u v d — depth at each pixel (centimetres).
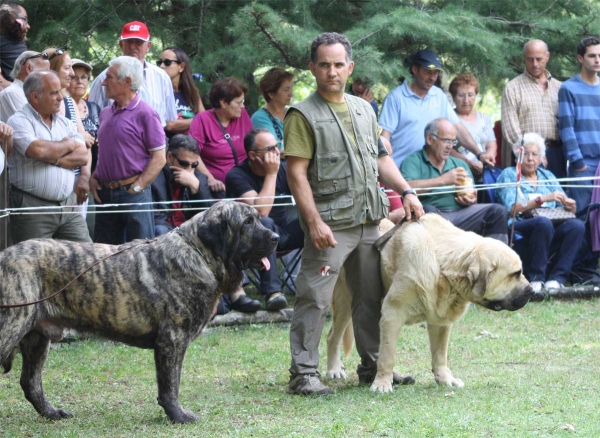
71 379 684
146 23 1095
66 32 1048
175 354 542
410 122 1026
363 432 509
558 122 1069
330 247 613
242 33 1002
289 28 1005
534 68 1067
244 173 880
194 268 543
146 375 697
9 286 511
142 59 928
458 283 609
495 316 922
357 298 648
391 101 1033
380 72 995
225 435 514
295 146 612
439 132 957
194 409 584
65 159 761
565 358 742
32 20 1085
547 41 1169
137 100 825
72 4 1071
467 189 952
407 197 636
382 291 646
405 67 1043
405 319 625
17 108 798
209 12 1099
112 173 823
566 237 1007
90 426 543
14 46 899
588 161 1059
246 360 749
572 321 899
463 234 626
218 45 1090
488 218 959
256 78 1231
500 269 605
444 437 493
